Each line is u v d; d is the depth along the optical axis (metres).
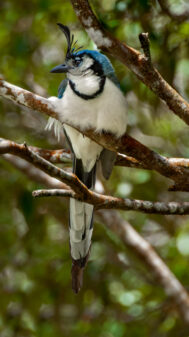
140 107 11.31
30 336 11.53
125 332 10.79
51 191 6.21
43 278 11.74
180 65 10.20
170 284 10.80
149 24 9.12
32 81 11.96
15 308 12.05
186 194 12.09
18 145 5.72
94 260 11.80
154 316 11.09
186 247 10.49
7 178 11.73
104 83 7.38
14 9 11.47
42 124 11.66
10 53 11.32
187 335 10.77
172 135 11.47
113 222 11.11
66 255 11.66
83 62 7.64
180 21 9.12
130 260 11.90
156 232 12.75
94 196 6.43
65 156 8.27
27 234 11.67
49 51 12.10
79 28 10.27
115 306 11.68
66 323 11.81
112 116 7.20
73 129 7.79
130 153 7.15
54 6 10.23
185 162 7.18
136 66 6.43
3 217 11.91
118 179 11.47
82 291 11.70
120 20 9.12
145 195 11.26
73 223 7.68
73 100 7.21
